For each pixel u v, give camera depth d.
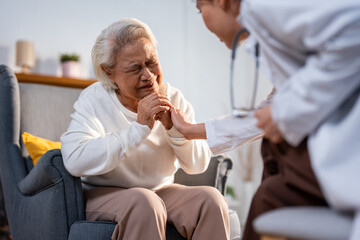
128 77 1.55
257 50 1.02
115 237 1.40
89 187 1.74
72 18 3.70
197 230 1.49
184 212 1.53
